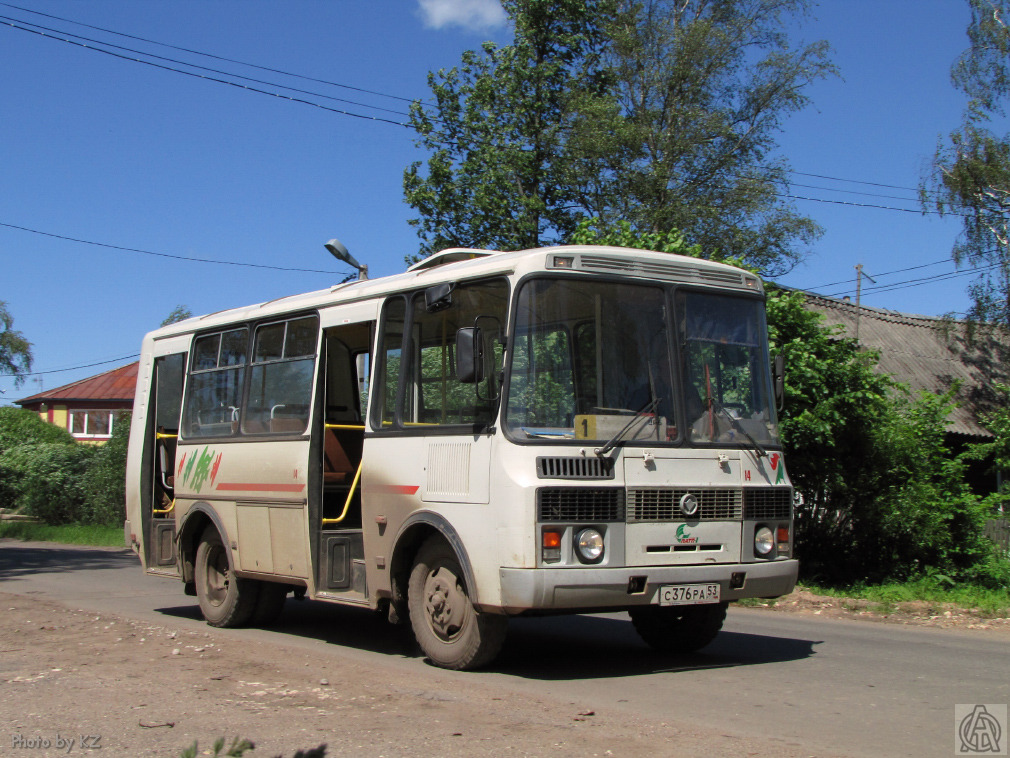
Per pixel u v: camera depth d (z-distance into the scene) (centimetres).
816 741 541
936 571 1447
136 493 1184
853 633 1006
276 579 930
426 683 693
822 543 1481
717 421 762
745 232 2700
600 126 2769
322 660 796
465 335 684
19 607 1185
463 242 3100
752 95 2814
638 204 2748
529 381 698
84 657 813
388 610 830
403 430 788
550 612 692
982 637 991
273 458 941
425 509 751
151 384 1198
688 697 657
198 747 523
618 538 689
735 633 997
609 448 698
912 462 1481
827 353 1431
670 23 2914
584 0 3080
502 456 682
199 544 1071
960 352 2678
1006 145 2509
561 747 518
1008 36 2498
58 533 2723
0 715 602
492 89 3095
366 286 881
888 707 633
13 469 3622
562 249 727
